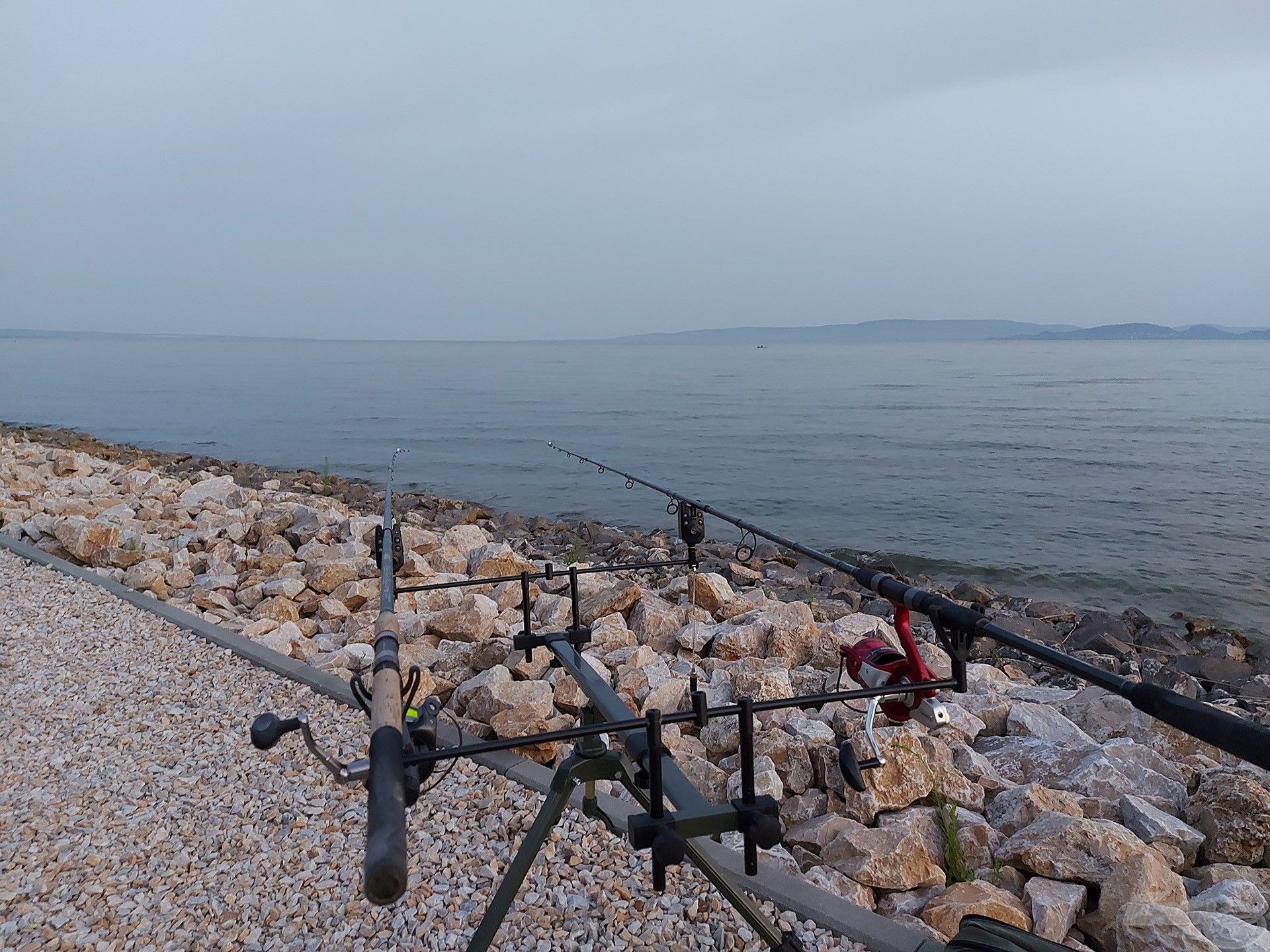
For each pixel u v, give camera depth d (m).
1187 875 4.04
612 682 5.59
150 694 5.38
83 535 8.70
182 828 3.93
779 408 47.44
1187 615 12.22
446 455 28.80
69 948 3.20
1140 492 21.38
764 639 6.29
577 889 3.38
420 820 3.88
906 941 3.07
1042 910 3.43
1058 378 80.69
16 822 4.03
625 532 16.66
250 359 149.38
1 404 51.38
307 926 3.27
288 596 7.82
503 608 7.68
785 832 4.10
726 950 3.08
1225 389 63.72
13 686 5.55
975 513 18.98
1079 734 5.21
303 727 1.82
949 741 4.99
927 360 142.00
